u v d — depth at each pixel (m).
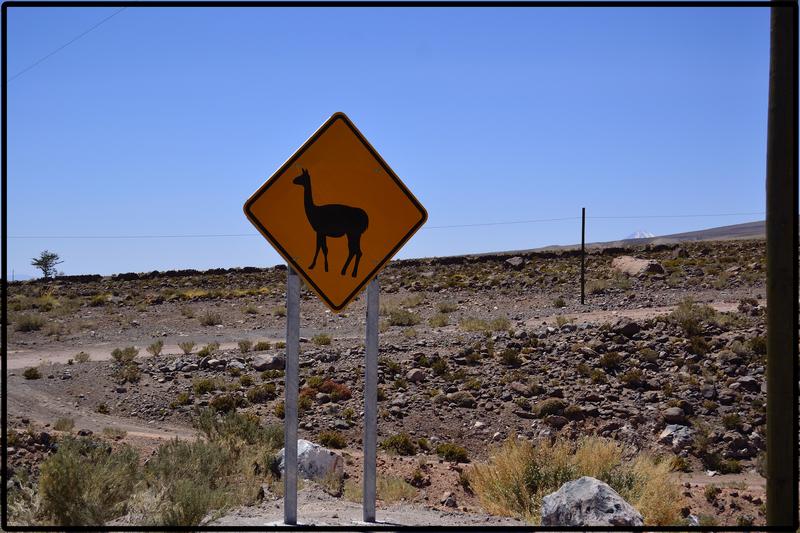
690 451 20.59
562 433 21.80
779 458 7.19
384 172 8.00
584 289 46.47
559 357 27.28
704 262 57.53
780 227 7.15
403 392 25.16
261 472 13.41
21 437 15.16
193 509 8.85
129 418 23.58
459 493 15.00
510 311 42.34
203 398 25.33
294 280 7.95
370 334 8.20
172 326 43.12
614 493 10.21
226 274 75.38
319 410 23.64
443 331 35.41
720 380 24.55
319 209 7.87
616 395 23.92
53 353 34.84
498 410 23.48
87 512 8.99
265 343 32.66
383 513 10.34
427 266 72.00
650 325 29.80
